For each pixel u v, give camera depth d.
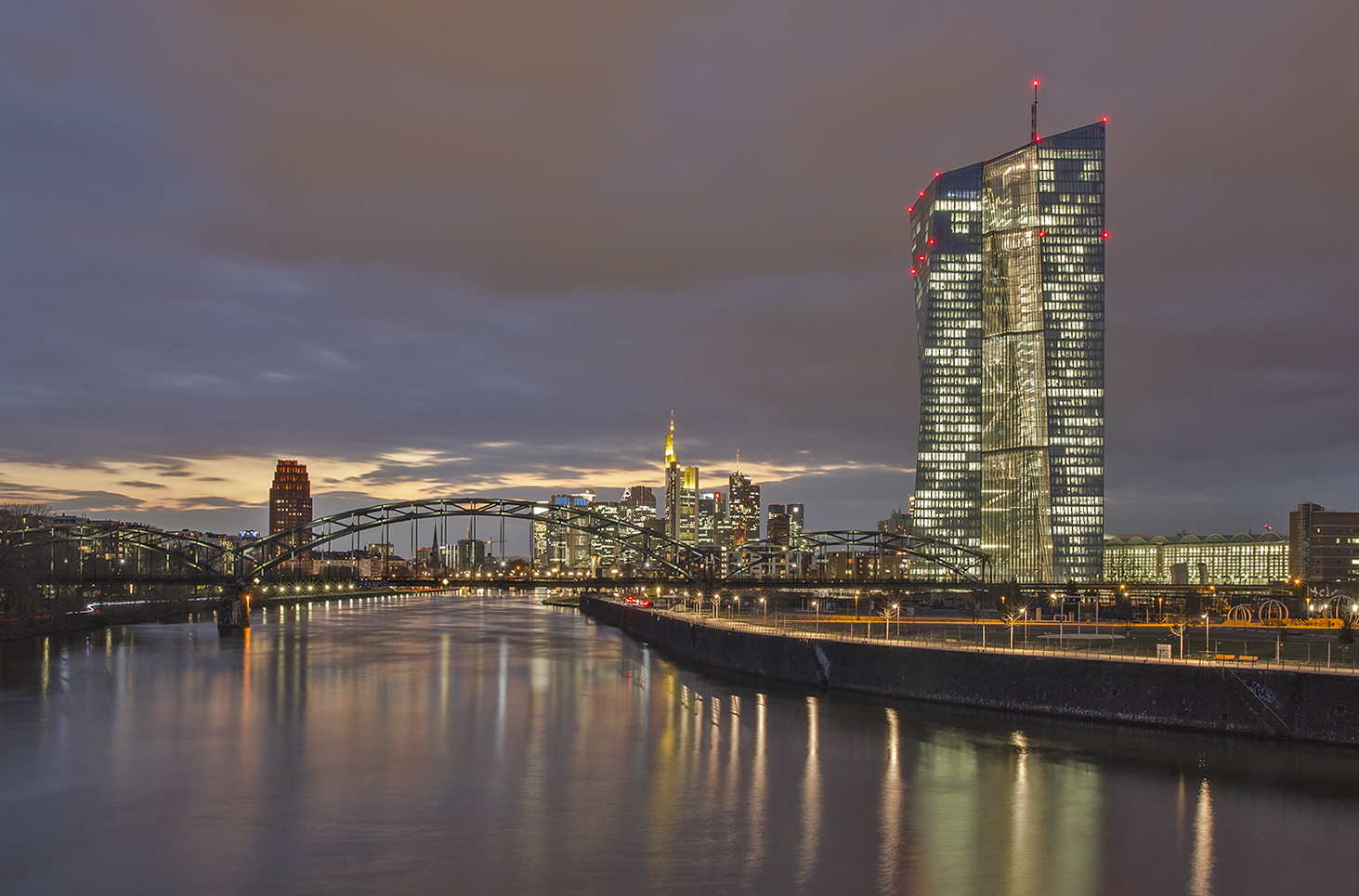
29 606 167.38
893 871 45.97
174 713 89.62
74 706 93.81
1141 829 51.50
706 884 44.44
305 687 108.12
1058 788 59.19
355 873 45.97
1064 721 79.31
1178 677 74.75
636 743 74.75
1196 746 69.06
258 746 74.44
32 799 58.81
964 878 44.97
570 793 59.88
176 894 43.56
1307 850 48.25
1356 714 66.44
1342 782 59.19
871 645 98.75
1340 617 191.62
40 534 185.38
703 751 71.31
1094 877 45.12
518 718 86.94
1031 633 134.62
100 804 57.75
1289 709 69.25
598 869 46.38
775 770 65.12
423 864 47.25
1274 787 58.38
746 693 101.56
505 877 45.47
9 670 121.88
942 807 55.94
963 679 88.56
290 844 50.25
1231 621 170.25
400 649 157.62
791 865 46.75
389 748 73.31
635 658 143.62
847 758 68.12
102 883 44.88
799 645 110.12
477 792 60.25
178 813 55.75
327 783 62.72
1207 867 46.12
